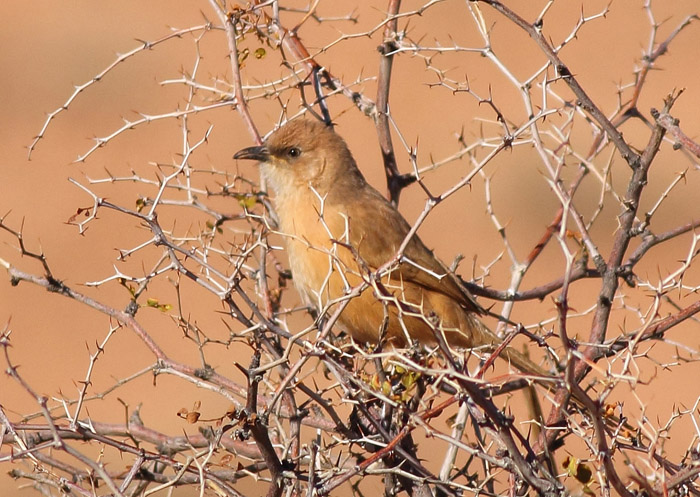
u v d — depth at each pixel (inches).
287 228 398.0
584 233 298.0
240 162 1027.9
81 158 323.9
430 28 1301.7
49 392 722.8
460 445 246.1
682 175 300.0
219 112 1154.0
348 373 251.3
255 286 347.6
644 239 311.9
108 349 783.7
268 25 355.6
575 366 278.2
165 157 1110.4
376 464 297.9
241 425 249.0
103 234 965.2
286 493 261.0
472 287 363.6
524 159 1080.2
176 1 1551.4
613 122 354.0
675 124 283.9
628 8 1414.9
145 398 707.4
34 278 280.2
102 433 298.7
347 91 383.9
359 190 403.5
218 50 1391.5
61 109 329.7
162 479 290.0
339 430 264.2
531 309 782.5
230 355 745.0
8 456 254.4
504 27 1333.7
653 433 257.0
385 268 252.7
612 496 419.8
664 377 690.2
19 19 1507.1
